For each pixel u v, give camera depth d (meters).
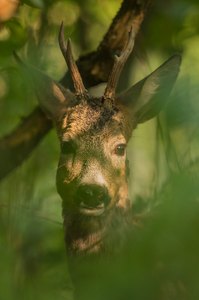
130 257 4.96
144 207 11.88
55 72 14.45
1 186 13.41
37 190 14.17
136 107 11.43
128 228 10.47
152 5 12.88
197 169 6.02
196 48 15.11
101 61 13.06
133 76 15.30
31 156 14.45
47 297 7.17
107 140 10.40
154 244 4.93
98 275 5.09
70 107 11.02
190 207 4.94
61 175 10.37
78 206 10.09
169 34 13.50
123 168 10.50
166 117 5.81
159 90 11.53
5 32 12.64
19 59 11.07
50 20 14.43
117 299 4.92
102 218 10.36
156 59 15.04
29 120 13.41
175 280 5.81
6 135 13.47
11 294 6.79
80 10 15.38
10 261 7.36
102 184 9.89
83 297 5.23
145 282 4.91
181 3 12.96
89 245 10.38
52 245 11.96
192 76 11.30
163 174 13.12
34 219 12.18
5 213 12.62
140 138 16.33
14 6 11.91
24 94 14.12
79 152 10.27
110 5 15.81
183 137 11.39
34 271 11.38
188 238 4.89
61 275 11.09
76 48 16.70
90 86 13.31
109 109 10.76
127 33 12.73
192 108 5.74
